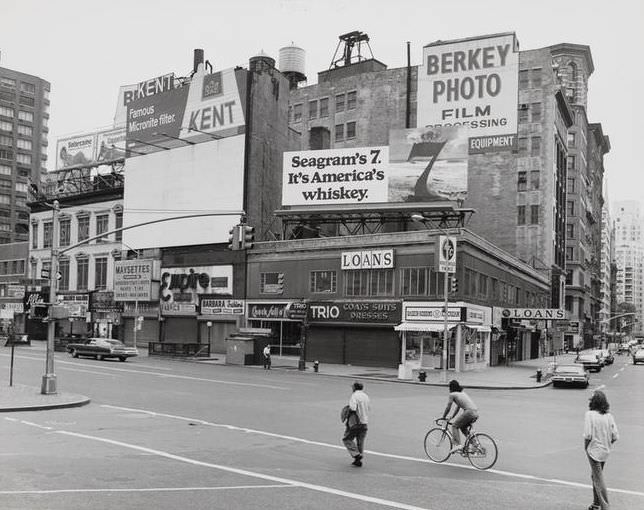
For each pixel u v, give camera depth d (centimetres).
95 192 7656
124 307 7125
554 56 14038
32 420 1998
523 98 8894
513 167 8769
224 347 6216
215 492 1130
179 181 6906
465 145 5647
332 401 2636
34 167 15275
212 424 1984
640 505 1111
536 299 8000
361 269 5306
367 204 5841
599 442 1062
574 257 12506
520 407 2667
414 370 4812
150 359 5416
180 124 6981
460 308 4797
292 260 5759
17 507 990
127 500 1057
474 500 1113
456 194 5628
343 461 1456
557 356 9200
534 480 1295
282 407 2423
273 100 6906
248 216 6456
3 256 8931
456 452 1434
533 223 8631
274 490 1158
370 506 1058
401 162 5778
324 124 10162
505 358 6344
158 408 2350
